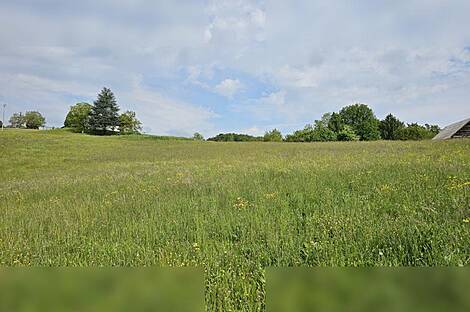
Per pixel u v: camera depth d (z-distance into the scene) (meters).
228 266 3.27
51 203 7.77
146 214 5.75
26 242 4.54
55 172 16.91
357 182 7.11
